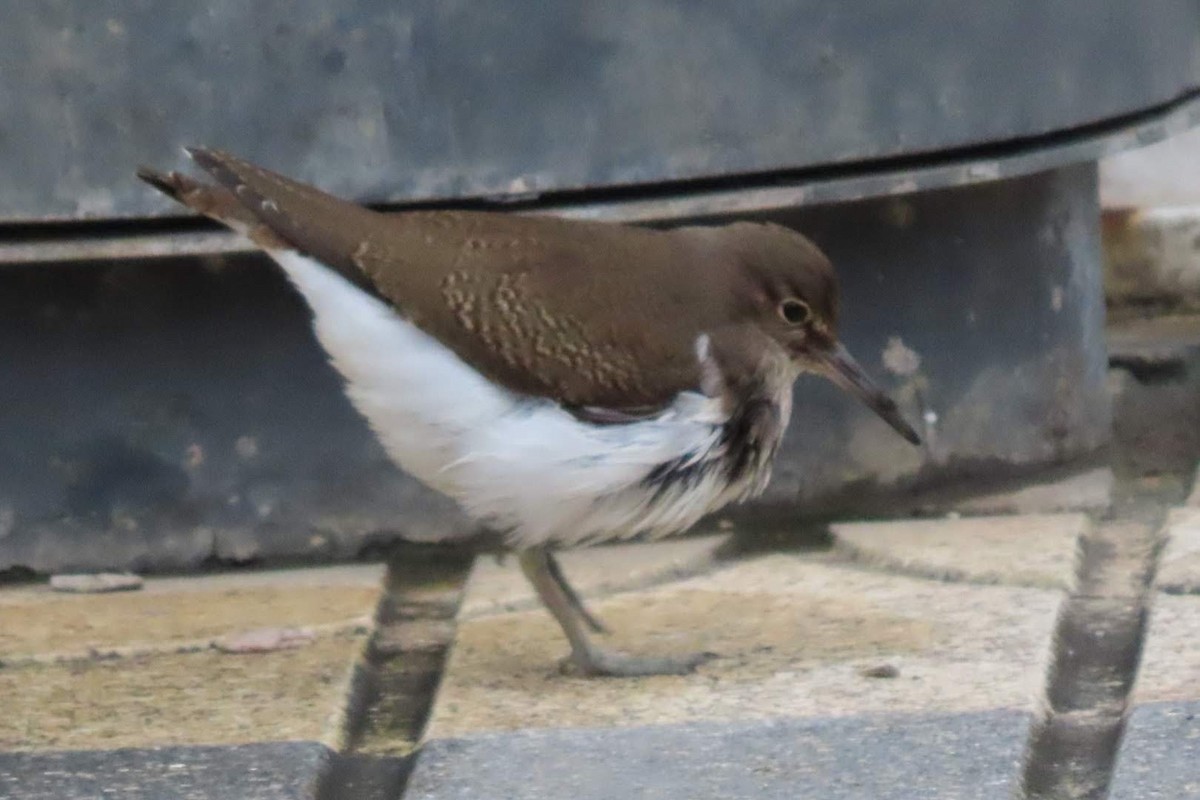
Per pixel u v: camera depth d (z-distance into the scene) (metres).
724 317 9.48
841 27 10.80
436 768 8.16
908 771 7.89
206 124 10.45
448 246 9.23
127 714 8.96
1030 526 11.22
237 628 10.13
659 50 10.65
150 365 10.99
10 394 10.98
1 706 9.12
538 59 10.56
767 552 11.22
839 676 9.02
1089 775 8.02
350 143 10.53
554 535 9.34
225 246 10.45
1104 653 9.34
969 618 9.74
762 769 7.99
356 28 10.43
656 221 11.21
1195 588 9.86
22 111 10.37
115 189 10.45
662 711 8.71
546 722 8.63
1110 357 13.73
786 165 10.86
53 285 10.88
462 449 9.21
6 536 11.10
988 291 11.72
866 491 11.63
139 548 11.16
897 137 10.98
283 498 11.18
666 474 9.23
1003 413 11.83
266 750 8.42
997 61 11.11
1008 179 11.67
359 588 10.77
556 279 9.22
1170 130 11.94
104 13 10.30
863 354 11.53
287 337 11.02
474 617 10.28
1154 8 11.82
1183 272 14.81
